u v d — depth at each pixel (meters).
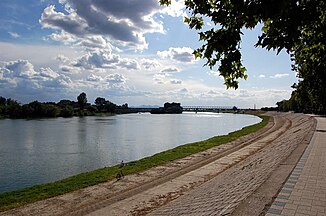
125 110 194.75
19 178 20.61
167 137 47.06
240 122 94.00
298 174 11.02
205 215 8.67
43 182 19.53
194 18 4.53
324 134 26.02
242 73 4.29
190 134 52.75
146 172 18.53
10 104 113.50
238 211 7.54
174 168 19.72
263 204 7.82
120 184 15.74
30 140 41.31
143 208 11.83
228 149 28.17
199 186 14.78
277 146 24.72
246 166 17.36
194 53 4.24
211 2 4.07
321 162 13.40
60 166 24.42
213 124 83.12
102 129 60.53
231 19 3.87
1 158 27.81
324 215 6.96
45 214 11.62
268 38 3.59
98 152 31.52
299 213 7.09
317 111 76.56
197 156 24.30
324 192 8.71
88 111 141.62
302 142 20.77
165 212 10.65
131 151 32.50
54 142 39.34
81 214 11.47
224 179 14.74
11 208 12.30
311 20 3.39
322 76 9.45
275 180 10.25
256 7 3.40
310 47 4.96
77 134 49.72
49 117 112.50
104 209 11.91
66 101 153.62
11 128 61.72
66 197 13.64
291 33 3.44
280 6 3.28
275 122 74.12
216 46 3.96
